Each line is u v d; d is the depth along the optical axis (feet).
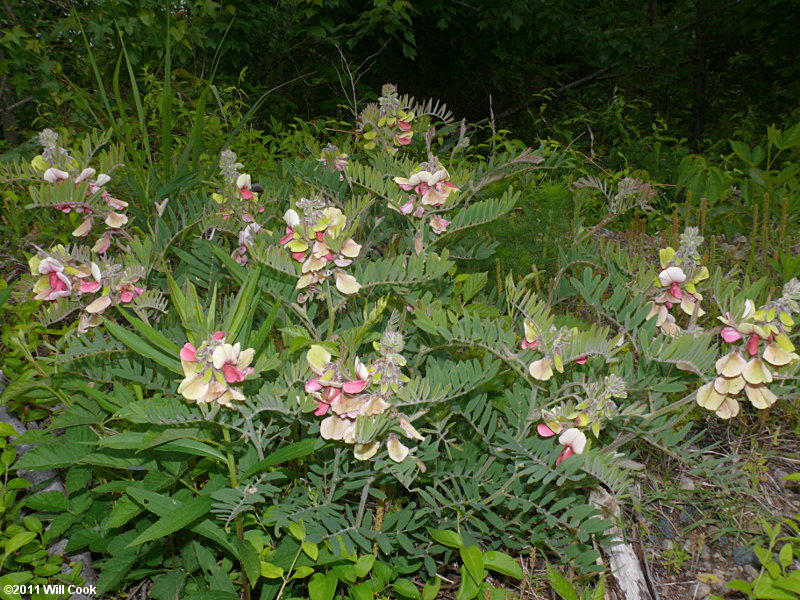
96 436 6.18
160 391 6.38
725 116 35.50
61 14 17.20
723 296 5.74
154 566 6.05
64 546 6.15
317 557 5.17
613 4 31.58
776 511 7.03
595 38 28.30
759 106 36.73
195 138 8.93
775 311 5.12
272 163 13.87
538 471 5.39
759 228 13.74
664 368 6.70
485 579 6.32
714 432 8.20
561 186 10.74
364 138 8.77
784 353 5.10
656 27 29.09
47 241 9.89
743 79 38.29
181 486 6.14
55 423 5.89
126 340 5.19
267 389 5.34
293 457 5.05
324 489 5.97
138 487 5.48
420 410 5.33
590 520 5.40
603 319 8.28
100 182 6.99
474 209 7.20
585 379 6.04
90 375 6.41
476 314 5.76
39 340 8.24
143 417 5.03
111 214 7.09
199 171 8.55
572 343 5.63
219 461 5.74
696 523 6.66
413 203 7.16
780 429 8.11
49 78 14.74
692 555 6.61
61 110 15.65
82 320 6.21
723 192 15.46
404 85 30.99
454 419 6.75
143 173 8.74
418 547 6.17
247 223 7.31
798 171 14.49
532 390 5.74
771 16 33.19
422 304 6.45
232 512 4.97
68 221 9.66
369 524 5.65
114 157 7.63
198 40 16.53
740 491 6.88
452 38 27.94
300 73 23.76
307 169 8.35
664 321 6.36
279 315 6.91
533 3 26.63
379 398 4.95
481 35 28.43
